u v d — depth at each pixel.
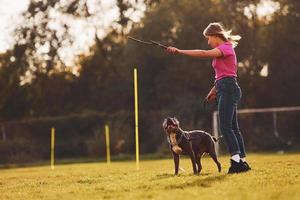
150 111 40.12
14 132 39.25
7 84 45.56
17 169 23.59
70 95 48.53
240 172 8.88
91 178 10.27
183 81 41.59
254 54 40.78
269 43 40.94
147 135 36.91
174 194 6.66
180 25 41.12
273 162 12.67
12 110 46.09
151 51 41.56
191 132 9.59
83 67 48.97
